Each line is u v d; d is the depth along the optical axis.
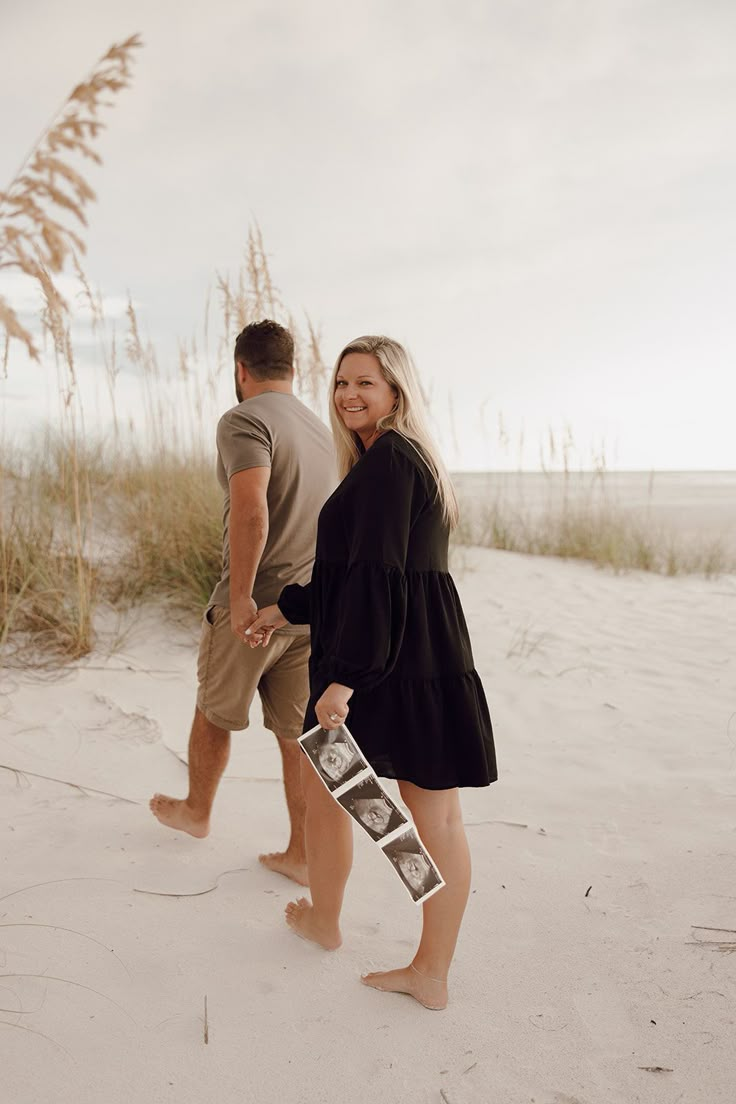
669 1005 2.08
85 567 5.22
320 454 2.75
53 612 4.73
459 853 2.08
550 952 2.32
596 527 9.85
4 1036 1.87
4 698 3.99
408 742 1.99
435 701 2.01
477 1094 1.78
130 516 6.07
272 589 2.65
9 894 2.44
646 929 2.43
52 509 5.61
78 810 3.03
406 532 1.96
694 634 6.27
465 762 2.03
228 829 3.01
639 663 5.45
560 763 3.79
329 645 2.03
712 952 2.30
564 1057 1.90
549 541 9.83
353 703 1.99
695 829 3.07
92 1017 1.96
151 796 3.21
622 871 2.77
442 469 2.10
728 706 4.57
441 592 2.07
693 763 3.75
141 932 2.32
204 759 2.81
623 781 3.56
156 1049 1.87
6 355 4.68
